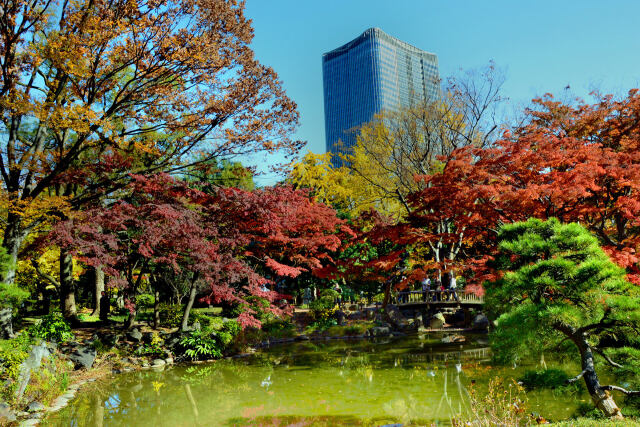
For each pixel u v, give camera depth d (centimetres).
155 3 1395
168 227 1527
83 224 1466
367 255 2673
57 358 1291
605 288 734
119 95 1509
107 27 1330
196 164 1805
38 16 1377
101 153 1745
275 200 1733
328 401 1032
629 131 1639
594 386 742
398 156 2961
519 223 866
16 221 1404
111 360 1494
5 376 1004
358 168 3641
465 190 1341
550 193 1244
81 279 2911
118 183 1680
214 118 1694
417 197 1534
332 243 2188
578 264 786
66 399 1100
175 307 2147
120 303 2600
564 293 770
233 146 1741
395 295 2689
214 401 1077
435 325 2359
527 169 1388
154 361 1546
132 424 912
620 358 785
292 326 2345
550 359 1232
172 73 1538
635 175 1216
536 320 736
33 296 2981
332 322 2405
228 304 2386
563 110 1806
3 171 1453
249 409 997
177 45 1419
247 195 1720
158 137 1922
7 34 1308
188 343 1666
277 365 1538
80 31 1344
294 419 909
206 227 1677
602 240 1641
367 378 1255
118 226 1527
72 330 1748
